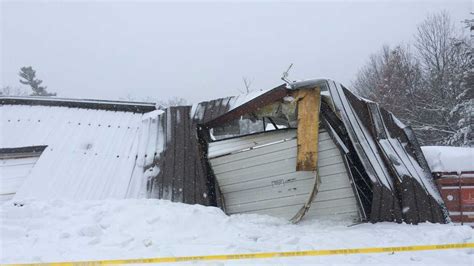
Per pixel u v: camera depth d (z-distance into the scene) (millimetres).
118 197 8539
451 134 25453
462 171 8430
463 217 8266
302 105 8078
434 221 7770
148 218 6555
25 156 9445
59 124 9992
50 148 9359
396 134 8844
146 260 4844
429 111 29984
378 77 37750
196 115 9156
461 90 25031
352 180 7680
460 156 8570
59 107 10484
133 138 9617
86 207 7055
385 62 37250
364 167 7629
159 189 8586
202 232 6359
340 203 7941
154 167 8859
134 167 8984
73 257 5027
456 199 8367
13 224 6230
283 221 7715
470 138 22000
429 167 8648
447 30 33156
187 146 8898
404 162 8242
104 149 9391
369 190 7895
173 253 5293
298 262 4992
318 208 8062
